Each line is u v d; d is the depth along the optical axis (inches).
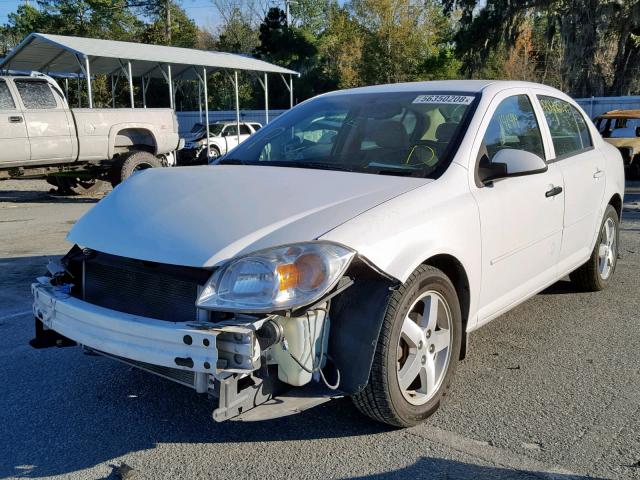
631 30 1241.4
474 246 141.6
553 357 172.2
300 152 165.5
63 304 124.8
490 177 148.7
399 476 115.3
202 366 105.0
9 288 243.8
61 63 839.7
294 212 122.2
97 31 1961.1
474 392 150.6
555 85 1663.4
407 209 127.6
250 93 1845.5
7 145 473.1
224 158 175.0
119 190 144.4
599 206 210.7
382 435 130.0
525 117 177.0
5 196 583.8
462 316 144.6
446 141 150.6
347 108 174.4
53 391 152.2
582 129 214.2
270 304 105.5
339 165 154.3
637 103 1020.5
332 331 118.1
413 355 129.0
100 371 163.9
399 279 118.4
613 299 223.6
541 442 127.2
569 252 194.2
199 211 124.8
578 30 1185.4
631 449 124.4
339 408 141.8
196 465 119.7
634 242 328.2
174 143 580.7
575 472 116.4
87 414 140.6
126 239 122.6
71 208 492.4
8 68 820.0
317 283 108.7
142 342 111.2
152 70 940.6
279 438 129.3
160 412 141.5
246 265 107.7
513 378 158.6
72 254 139.8
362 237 116.7
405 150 152.8
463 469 117.5
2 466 120.2
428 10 1851.6
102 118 525.0
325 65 1925.4
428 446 125.6
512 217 156.0
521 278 166.6
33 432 132.8
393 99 171.2
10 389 153.3
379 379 119.7
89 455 124.0
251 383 110.8
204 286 109.9
